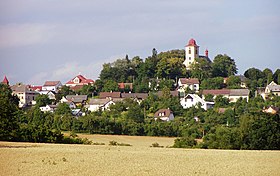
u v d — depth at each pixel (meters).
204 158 81.38
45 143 114.31
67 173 59.97
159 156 83.62
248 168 68.31
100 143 130.25
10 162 70.12
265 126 112.12
